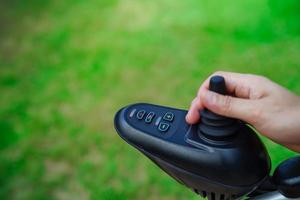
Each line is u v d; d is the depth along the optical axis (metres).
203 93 0.50
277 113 0.50
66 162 1.43
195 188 0.52
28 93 1.78
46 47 2.08
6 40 2.18
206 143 0.49
